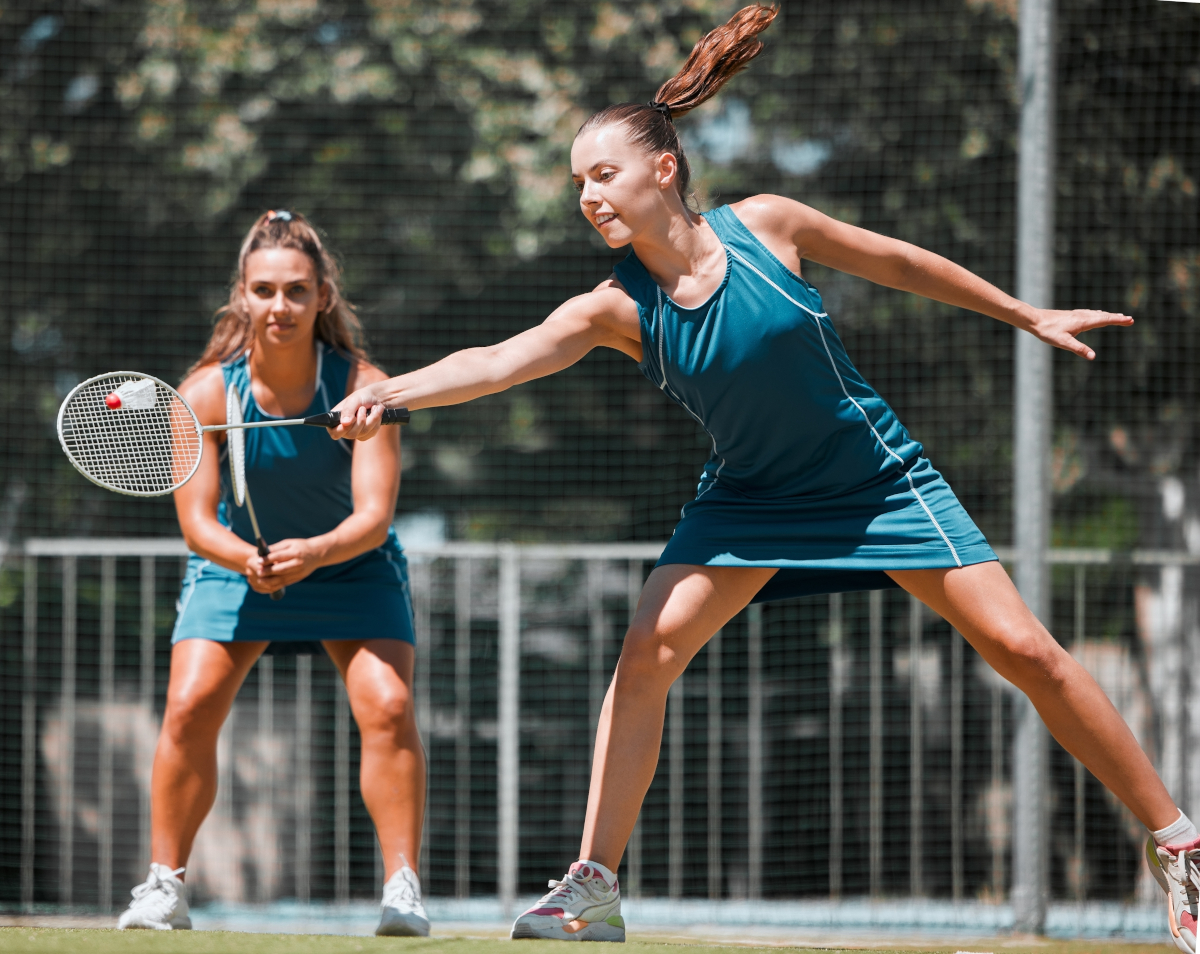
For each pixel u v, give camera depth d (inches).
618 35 1223.5
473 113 1222.9
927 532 366.0
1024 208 724.0
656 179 358.9
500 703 757.3
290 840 920.3
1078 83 1099.3
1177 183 1112.8
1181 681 786.8
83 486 1245.1
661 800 1018.1
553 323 363.3
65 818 825.5
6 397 1246.3
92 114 1252.5
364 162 1243.2
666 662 367.6
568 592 1090.1
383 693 451.5
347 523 449.7
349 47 1230.9
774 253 365.1
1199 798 785.6
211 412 463.8
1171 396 1147.9
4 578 1074.7
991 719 984.3
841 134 1197.1
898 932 670.5
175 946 301.1
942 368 1176.8
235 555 446.6
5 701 1034.7
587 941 341.1
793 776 1019.3
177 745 457.4
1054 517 1155.9
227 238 1262.3
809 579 390.0
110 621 816.3
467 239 1246.9
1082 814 764.0
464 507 1268.5
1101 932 674.8
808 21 1197.7
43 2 1241.4
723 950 355.9
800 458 370.0
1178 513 1152.2
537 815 1048.2
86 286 1255.5
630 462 1272.1
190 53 1224.8
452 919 725.9
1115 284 1128.8
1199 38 1091.9
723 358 358.9
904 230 1186.6
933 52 1183.6
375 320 1246.9
